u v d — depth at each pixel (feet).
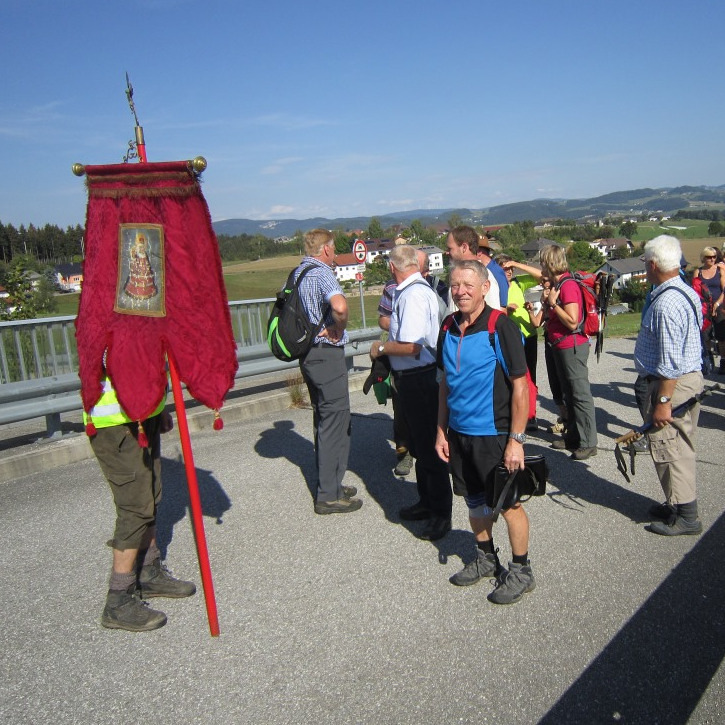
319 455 15.75
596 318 18.76
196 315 10.83
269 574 13.09
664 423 13.47
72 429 22.25
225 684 9.84
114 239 10.66
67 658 10.58
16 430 23.04
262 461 19.85
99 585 12.90
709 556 13.12
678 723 8.71
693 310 13.23
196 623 11.46
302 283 15.16
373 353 15.58
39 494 17.62
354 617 11.46
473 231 17.12
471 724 8.82
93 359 10.68
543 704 9.15
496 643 10.55
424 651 10.43
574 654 10.20
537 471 11.27
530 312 21.35
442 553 13.73
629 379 30.01
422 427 14.34
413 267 14.58
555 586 12.21
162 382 10.72
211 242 10.98
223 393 11.11
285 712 9.20
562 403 21.48
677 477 13.82
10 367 21.93
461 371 11.25
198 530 10.76
